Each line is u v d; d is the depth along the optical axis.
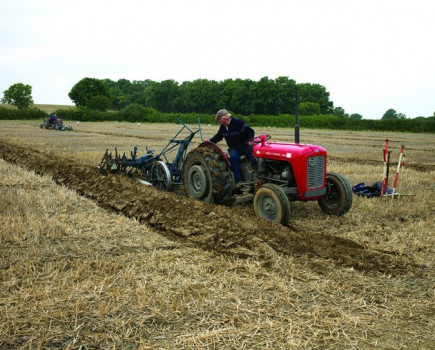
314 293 3.98
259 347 3.06
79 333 3.17
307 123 56.03
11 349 2.94
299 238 5.56
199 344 3.06
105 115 65.38
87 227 5.80
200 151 7.44
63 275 4.16
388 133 45.22
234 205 7.43
